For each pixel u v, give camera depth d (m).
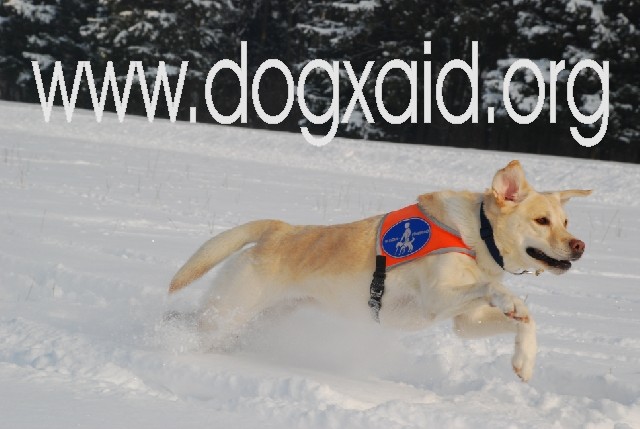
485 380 6.36
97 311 7.72
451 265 6.47
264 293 7.18
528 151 47.97
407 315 6.83
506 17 45.84
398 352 7.15
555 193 6.68
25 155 22.08
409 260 6.60
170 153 27.73
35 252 9.95
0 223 11.74
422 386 6.58
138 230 12.12
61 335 6.52
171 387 5.78
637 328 8.36
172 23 55.12
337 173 26.17
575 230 16.77
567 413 5.62
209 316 7.16
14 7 58.25
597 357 7.24
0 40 59.88
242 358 6.85
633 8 42.62
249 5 59.31
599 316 8.87
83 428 4.50
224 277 7.25
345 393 5.80
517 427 5.15
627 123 43.84
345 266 6.86
